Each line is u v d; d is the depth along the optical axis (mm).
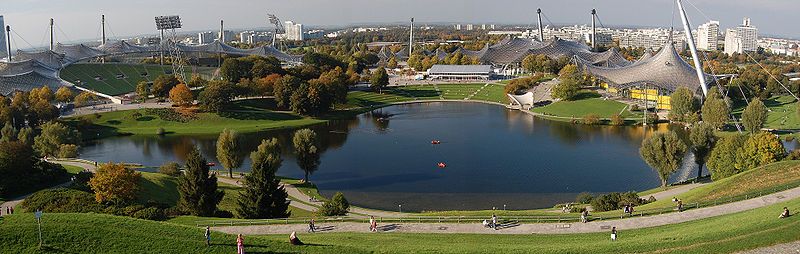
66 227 66938
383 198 135375
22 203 103312
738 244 65188
